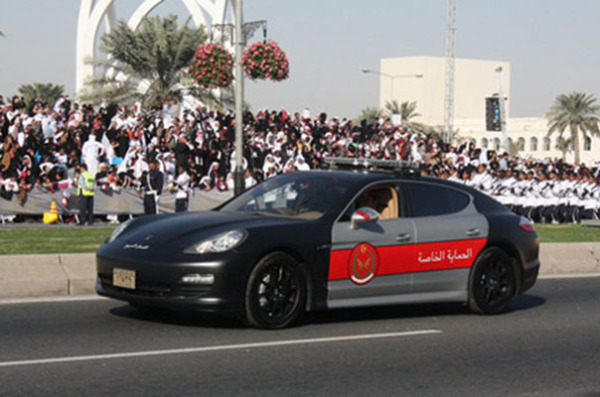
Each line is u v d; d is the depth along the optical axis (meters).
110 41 39.00
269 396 6.55
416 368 7.70
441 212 10.44
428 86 150.88
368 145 32.53
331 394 6.68
